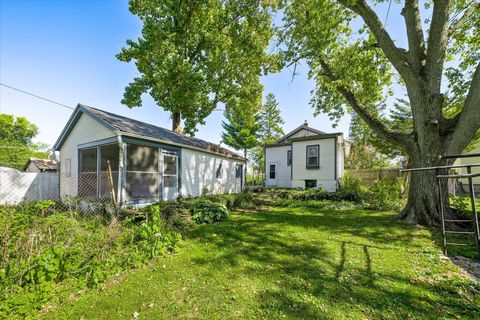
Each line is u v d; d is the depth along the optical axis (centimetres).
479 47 738
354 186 1150
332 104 998
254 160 3002
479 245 337
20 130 2806
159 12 1014
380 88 879
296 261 343
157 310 228
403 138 632
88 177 908
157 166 910
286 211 830
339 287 264
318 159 1420
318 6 673
